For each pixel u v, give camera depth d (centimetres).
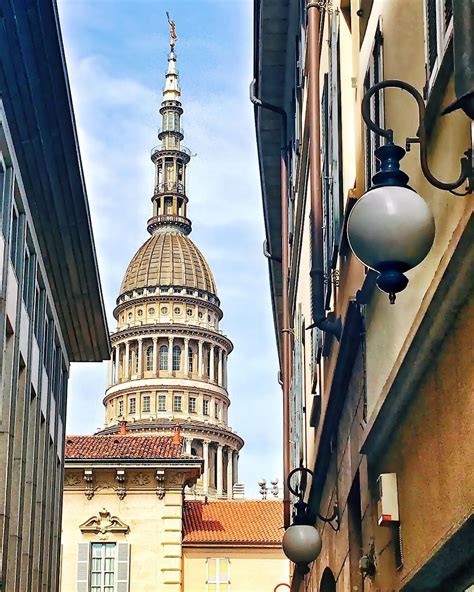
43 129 2383
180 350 12056
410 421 727
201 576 5344
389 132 562
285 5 2064
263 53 2294
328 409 1265
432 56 640
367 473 955
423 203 531
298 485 2008
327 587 1581
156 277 12381
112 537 5009
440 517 630
